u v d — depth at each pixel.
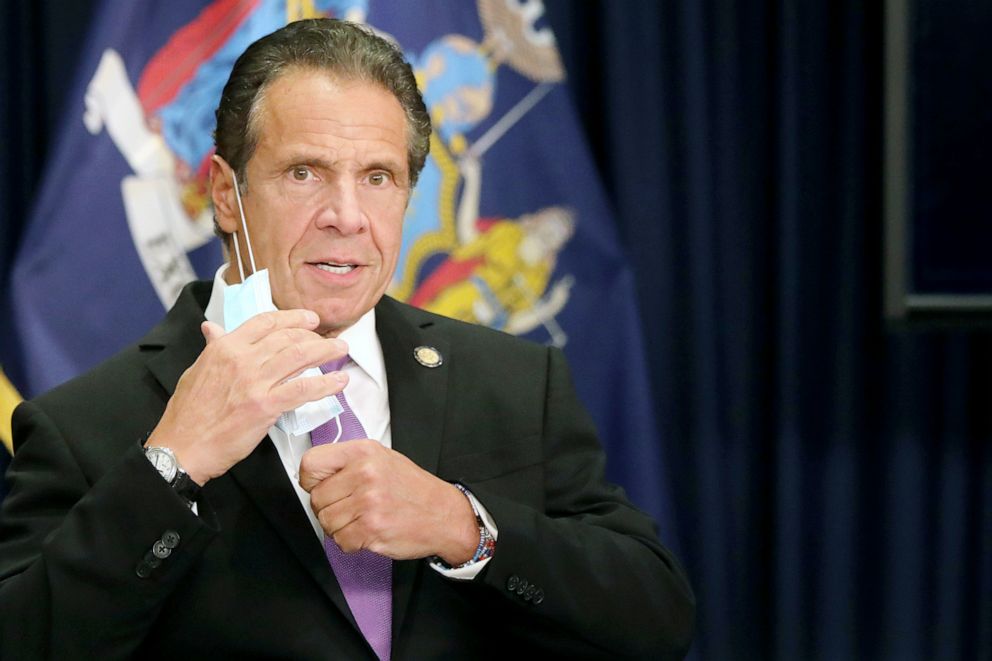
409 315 6.73
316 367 5.46
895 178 10.66
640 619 5.96
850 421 11.34
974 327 10.74
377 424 6.18
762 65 11.35
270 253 5.81
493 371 6.55
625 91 10.93
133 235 9.23
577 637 5.83
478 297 9.94
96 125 9.23
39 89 10.52
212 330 5.48
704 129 11.10
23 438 5.95
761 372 11.43
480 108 10.02
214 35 9.43
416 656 5.71
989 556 11.37
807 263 11.37
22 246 9.12
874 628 11.47
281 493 5.73
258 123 5.77
